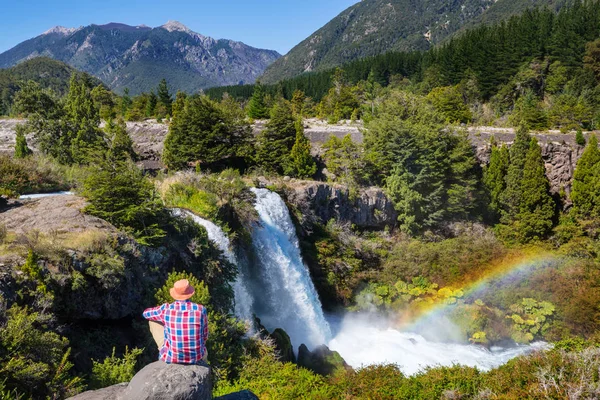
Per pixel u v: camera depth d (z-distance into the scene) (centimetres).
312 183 3456
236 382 1434
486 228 3984
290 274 2609
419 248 3344
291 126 4131
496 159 4112
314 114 8562
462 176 4003
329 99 8075
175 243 1742
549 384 1061
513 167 4003
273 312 2425
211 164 4034
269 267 2481
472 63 8962
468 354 2506
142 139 5403
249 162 4125
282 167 4125
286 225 2841
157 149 4784
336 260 3111
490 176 4125
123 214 1567
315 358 2094
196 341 594
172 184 2303
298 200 3181
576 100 6612
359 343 2577
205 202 2202
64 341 1038
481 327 2661
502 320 2739
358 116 7431
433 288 3017
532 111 5819
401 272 3172
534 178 3891
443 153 3875
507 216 4000
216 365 1441
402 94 4672
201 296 1462
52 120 3962
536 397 1028
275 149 4119
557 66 8181
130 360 1180
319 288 2995
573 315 2650
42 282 1127
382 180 3916
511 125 5838
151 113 8212
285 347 1948
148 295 1462
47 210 1638
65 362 1013
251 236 2398
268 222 2644
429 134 3816
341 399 1323
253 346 1697
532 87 8156
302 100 9100
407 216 3684
